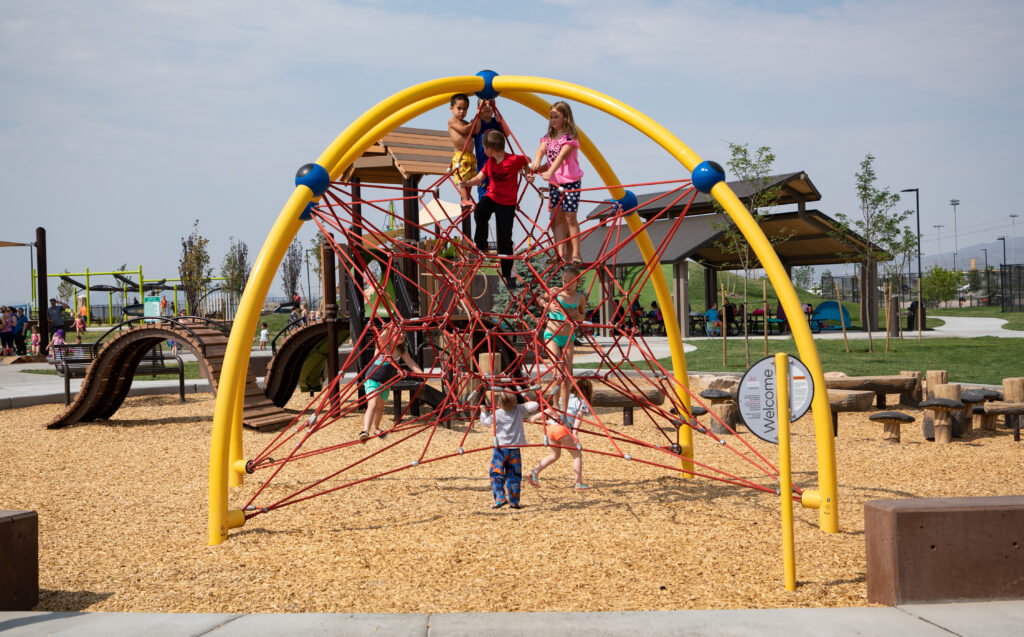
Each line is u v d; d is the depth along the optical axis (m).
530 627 3.74
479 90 7.71
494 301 19.11
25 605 4.40
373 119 7.00
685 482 7.63
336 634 3.68
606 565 5.07
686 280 32.12
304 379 16.08
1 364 25.95
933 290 70.88
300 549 5.58
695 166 6.34
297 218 6.51
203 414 13.52
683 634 3.63
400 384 10.26
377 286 7.93
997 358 19.59
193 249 48.38
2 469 8.77
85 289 50.62
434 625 3.79
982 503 4.20
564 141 7.66
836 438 10.06
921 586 4.12
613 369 8.43
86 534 6.09
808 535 5.72
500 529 5.99
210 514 5.85
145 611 4.36
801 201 32.34
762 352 23.42
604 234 35.59
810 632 3.64
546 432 7.09
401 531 5.99
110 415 12.84
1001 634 3.58
